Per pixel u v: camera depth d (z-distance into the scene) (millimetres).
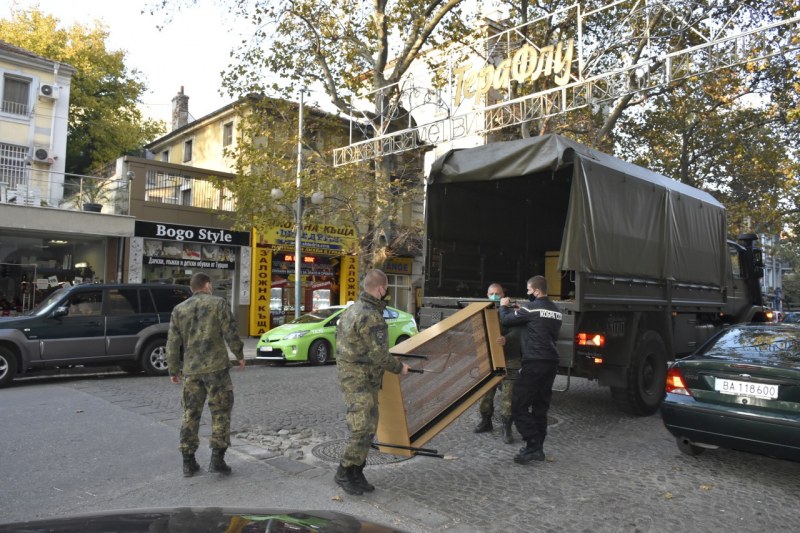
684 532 4000
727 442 5145
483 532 3936
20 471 5184
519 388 5547
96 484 4848
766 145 24000
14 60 19562
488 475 5184
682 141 24500
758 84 19531
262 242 20438
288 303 21312
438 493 4688
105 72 28359
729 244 11672
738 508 4477
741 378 5133
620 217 7594
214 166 23844
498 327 5996
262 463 5449
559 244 10797
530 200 10039
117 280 17562
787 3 12922
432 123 14250
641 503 4535
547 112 12555
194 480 4941
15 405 8164
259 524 1564
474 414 7867
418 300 25672
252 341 18953
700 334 9914
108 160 28672
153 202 18141
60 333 10336
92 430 6695
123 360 10969
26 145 19750
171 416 7465
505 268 9664
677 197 9133
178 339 5066
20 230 15906
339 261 23062
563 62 12078
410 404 4863
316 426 7020
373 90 16859
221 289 19891
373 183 16750
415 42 17781
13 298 16406
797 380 4805
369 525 1786
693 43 13961
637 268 7875
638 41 13008
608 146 21516
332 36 17719
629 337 7523
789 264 56969
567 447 6223
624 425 7328
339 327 4684
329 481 4910
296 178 16453
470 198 9016
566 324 6688
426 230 8281
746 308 11992
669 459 5809
